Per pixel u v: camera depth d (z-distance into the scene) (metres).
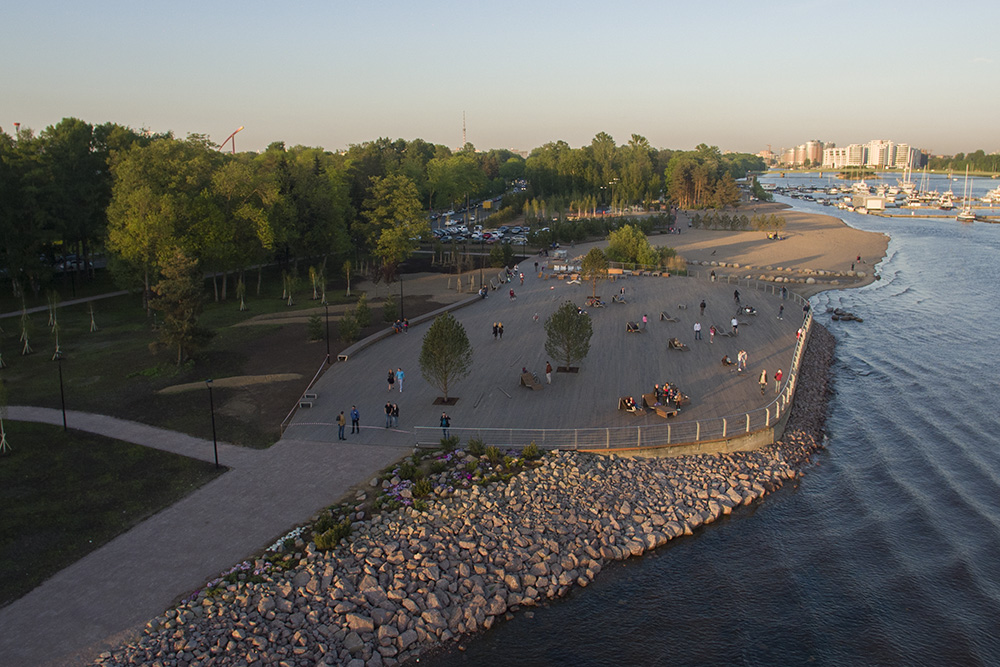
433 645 25.88
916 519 35.28
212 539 30.25
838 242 141.38
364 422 43.00
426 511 32.22
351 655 24.58
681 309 75.69
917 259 124.44
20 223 77.00
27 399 47.53
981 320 77.38
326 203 94.50
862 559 32.09
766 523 35.06
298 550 29.36
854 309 84.19
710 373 52.38
